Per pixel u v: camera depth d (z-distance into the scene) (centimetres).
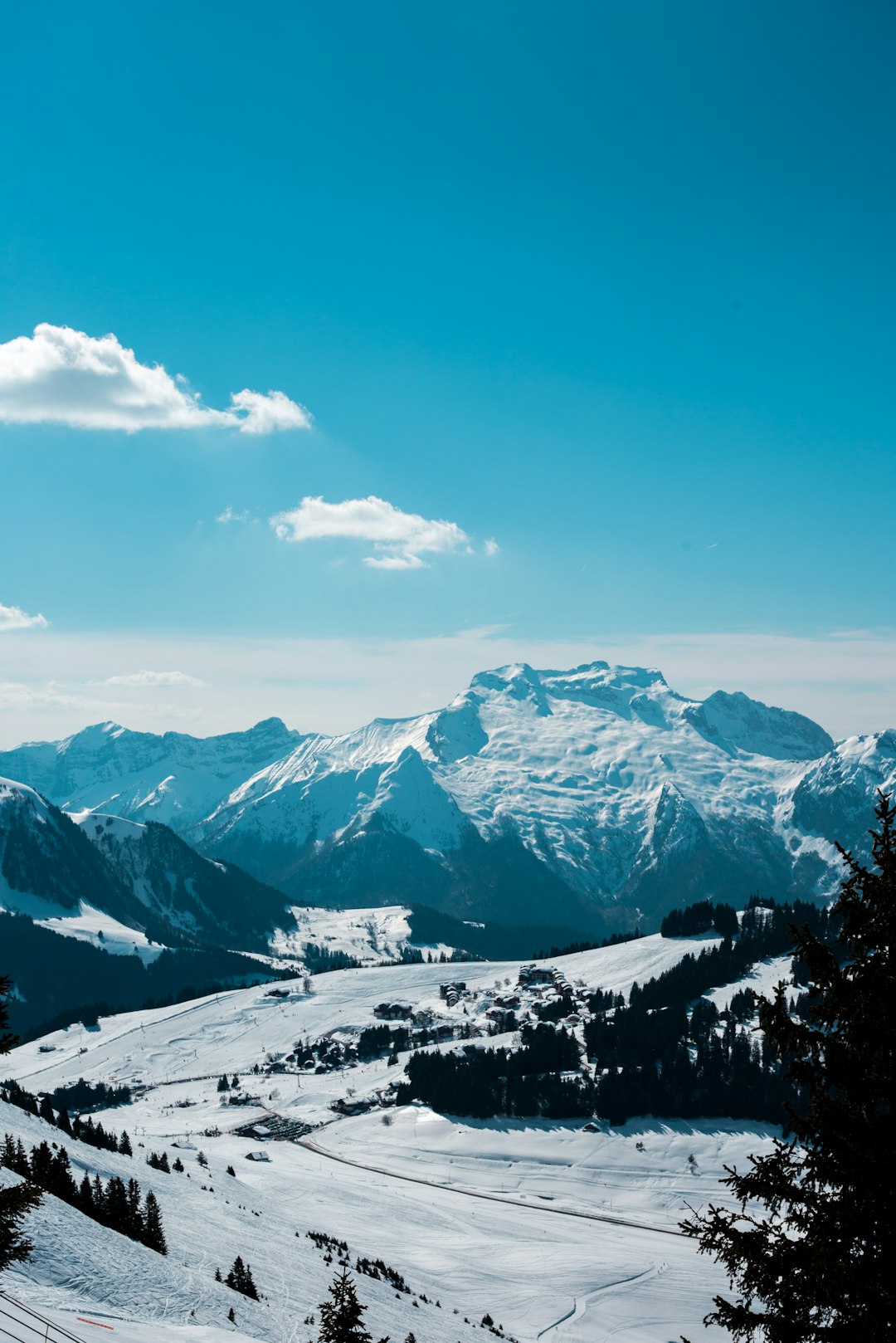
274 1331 8181
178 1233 12331
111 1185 10738
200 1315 7475
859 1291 2125
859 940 2366
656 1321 14800
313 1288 11600
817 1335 2191
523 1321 14475
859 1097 2277
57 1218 8306
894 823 2416
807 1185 2305
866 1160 2169
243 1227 14475
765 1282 2275
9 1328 4628
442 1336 11762
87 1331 5050
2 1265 2678
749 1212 13012
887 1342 2075
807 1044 2359
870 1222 2197
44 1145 10419
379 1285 13612
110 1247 8250
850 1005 2306
